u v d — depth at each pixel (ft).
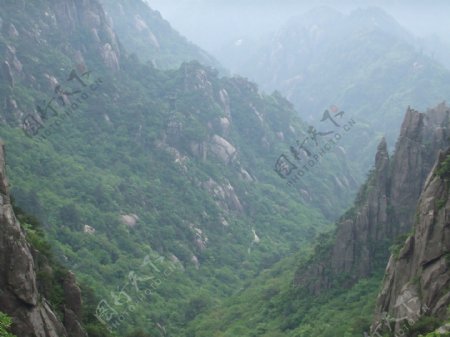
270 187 595.47
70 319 153.79
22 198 346.33
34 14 545.44
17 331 131.44
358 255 284.61
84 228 376.07
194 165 531.91
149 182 481.05
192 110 591.78
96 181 434.30
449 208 187.11
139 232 417.69
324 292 288.71
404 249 201.46
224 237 486.38
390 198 284.41
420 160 279.49
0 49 466.29
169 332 325.42
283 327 284.00
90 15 603.26
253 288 372.58
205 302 367.66
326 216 613.11
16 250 134.72
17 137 412.98
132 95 561.84
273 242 515.50
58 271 163.94
